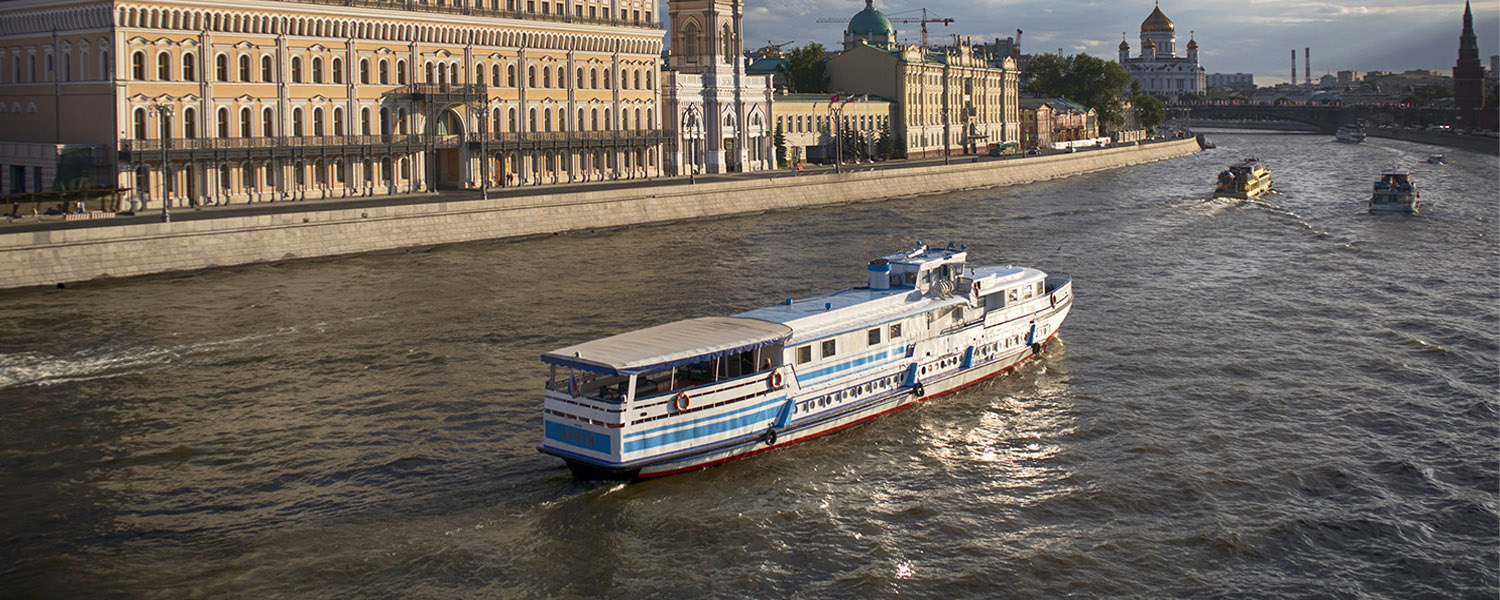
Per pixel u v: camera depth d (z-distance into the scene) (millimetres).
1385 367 54375
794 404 43344
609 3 137750
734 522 36969
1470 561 34500
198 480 40375
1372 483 40188
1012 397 49969
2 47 103688
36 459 42344
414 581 33125
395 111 115438
